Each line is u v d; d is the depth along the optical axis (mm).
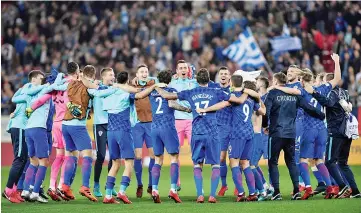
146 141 36312
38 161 34031
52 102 34969
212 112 32062
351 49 63156
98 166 35969
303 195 33969
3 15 71938
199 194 32281
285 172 48938
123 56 67750
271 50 65500
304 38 65188
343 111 33938
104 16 73812
